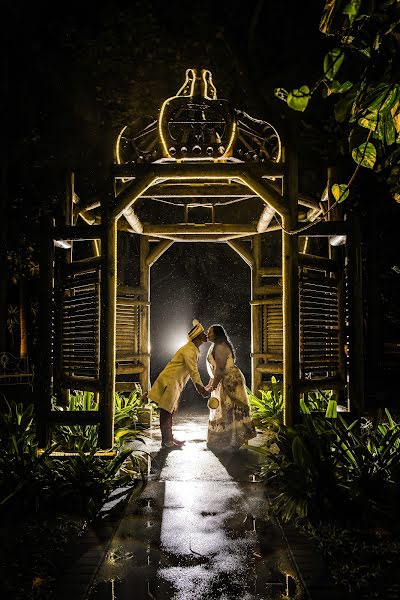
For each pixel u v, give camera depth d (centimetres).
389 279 1423
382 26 200
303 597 292
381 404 1045
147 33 1022
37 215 1101
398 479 410
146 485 507
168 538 377
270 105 991
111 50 1027
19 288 1270
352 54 206
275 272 873
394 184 299
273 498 466
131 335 834
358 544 360
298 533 386
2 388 1092
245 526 400
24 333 1247
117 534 385
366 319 1423
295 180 546
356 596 292
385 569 325
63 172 614
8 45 1044
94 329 550
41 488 442
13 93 1059
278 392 797
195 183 661
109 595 295
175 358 679
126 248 1020
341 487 407
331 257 616
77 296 571
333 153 881
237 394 643
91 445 546
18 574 321
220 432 641
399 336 1700
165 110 539
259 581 312
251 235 880
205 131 611
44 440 541
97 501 448
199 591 299
